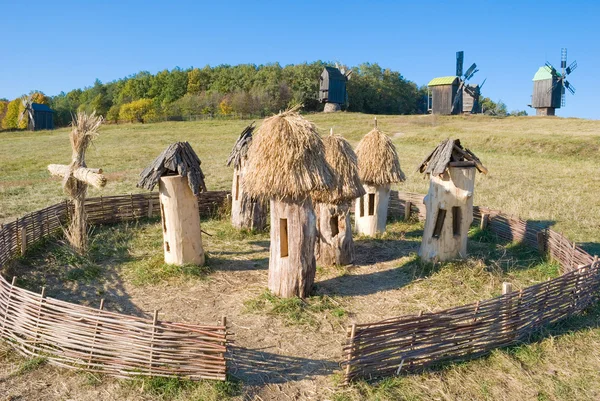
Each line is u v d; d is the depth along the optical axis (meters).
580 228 11.76
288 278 7.45
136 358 5.27
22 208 14.32
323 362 5.82
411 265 9.12
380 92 82.06
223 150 31.88
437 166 8.67
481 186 17.86
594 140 28.08
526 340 6.23
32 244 9.84
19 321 5.91
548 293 6.42
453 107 57.81
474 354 5.86
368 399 5.05
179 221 8.62
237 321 6.87
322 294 7.73
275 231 7.47
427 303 7.54
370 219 11.15
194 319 6.95
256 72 81.62
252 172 7.14
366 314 7.18
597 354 5.97
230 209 13.48
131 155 30.23
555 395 5.19
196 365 5.20
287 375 5.52
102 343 5.38
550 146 28.06
